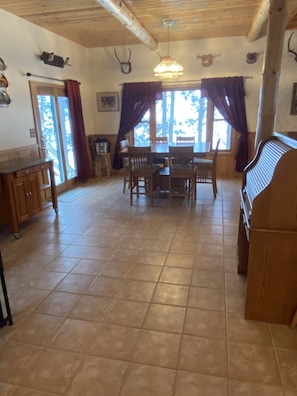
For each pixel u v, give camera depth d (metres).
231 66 5.77
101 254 3.05
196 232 3.54
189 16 4.27
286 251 1.86
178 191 5.02
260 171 2.28
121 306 2.22
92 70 6.45
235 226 3.70
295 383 1.58
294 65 5.43
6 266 2.84
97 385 1.58
